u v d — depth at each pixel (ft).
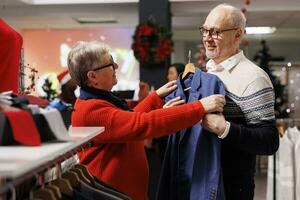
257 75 6.12
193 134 6.31
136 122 5.71
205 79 6.32
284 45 36.14
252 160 6.40
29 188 4.36
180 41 33.63
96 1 21.22
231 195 6.23
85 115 5.92
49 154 3.35
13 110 3.85
